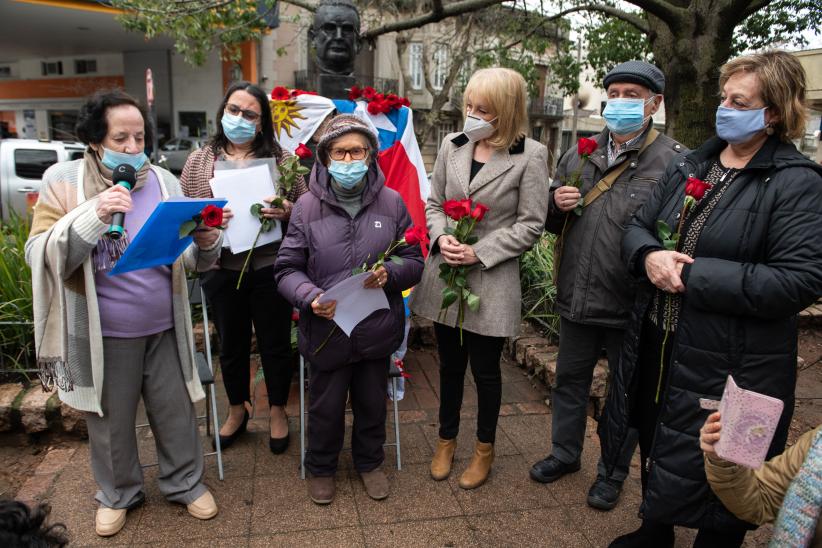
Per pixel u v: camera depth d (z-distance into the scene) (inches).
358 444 105.8
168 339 94.4
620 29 321.4
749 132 67.6
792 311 64.3
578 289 99.8
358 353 96.7
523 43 303.9
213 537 93.1
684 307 71.1
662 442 72.9
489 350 102.3
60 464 113.7
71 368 85.3
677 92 201.3
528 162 97.3
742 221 67.8
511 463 116.6
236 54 334.6
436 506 102.7
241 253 107.5
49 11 529.7
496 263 96.7
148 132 89.4
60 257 78.6
